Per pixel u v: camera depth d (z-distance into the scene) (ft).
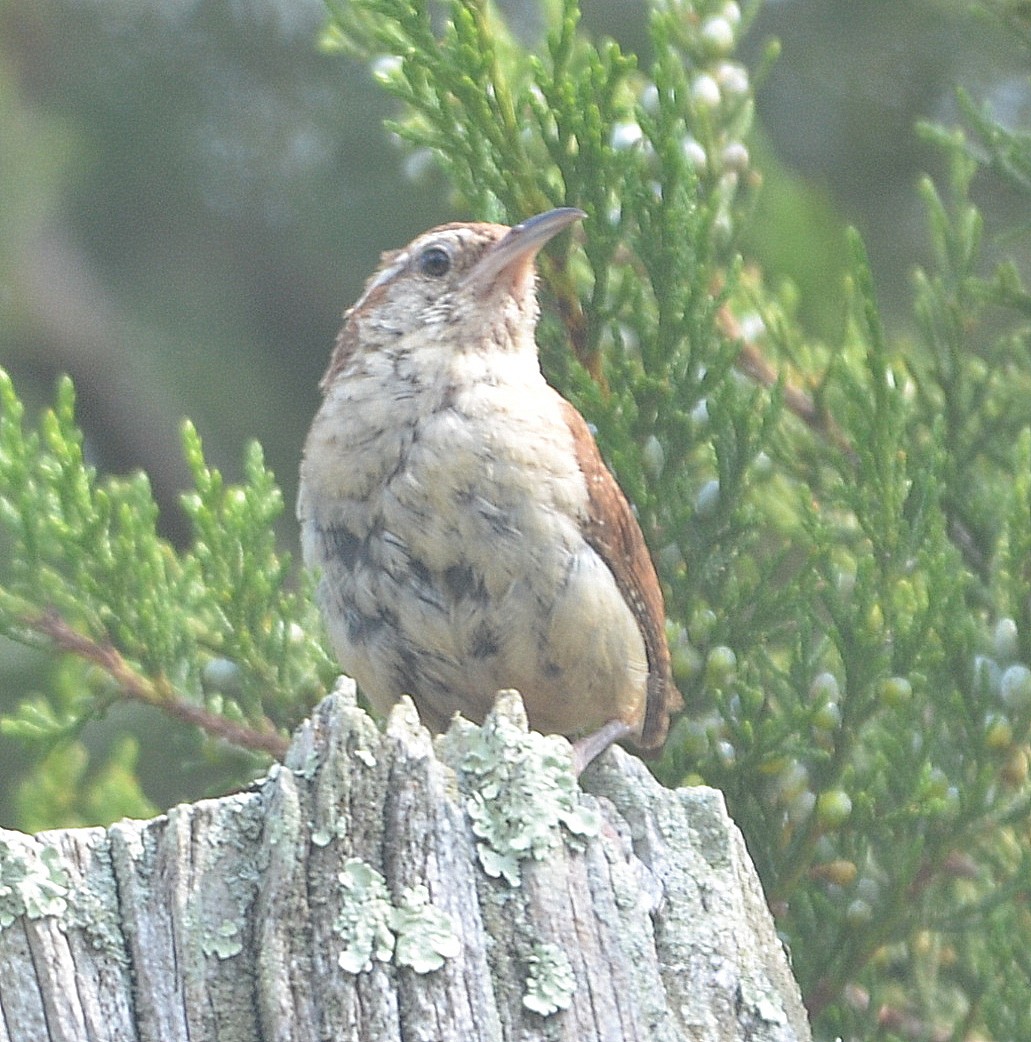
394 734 20.94
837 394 35.50
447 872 20.62
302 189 53.78
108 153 53.57
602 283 31.96
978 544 33.86
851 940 29.94
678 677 31.45
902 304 45.21
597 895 21.08
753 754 30.14
